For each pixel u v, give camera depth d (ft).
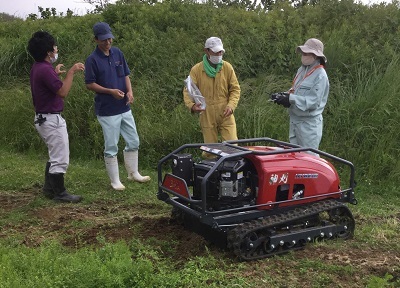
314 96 20.40
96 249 15.81
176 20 40.42
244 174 16.61
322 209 16.92
